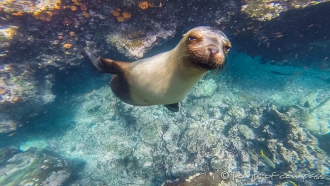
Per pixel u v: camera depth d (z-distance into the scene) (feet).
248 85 29.40
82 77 26.66
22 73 21.06
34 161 23.18
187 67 6.96
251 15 20.43
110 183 21.34
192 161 19.69
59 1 17.69
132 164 21.83
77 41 20.86
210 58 5.39
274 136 20.86
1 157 24.94
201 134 21.34
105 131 25.23
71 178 21.30
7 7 16.92
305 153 19.42
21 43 18.95
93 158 23.66
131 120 24.68
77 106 28.86
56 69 22.61
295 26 23.15
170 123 23.71
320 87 27.32
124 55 20.85
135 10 19.24
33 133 27.76
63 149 25.98
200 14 21.04
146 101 10.81
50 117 27.68
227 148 22.04
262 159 20.38
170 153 20.98
